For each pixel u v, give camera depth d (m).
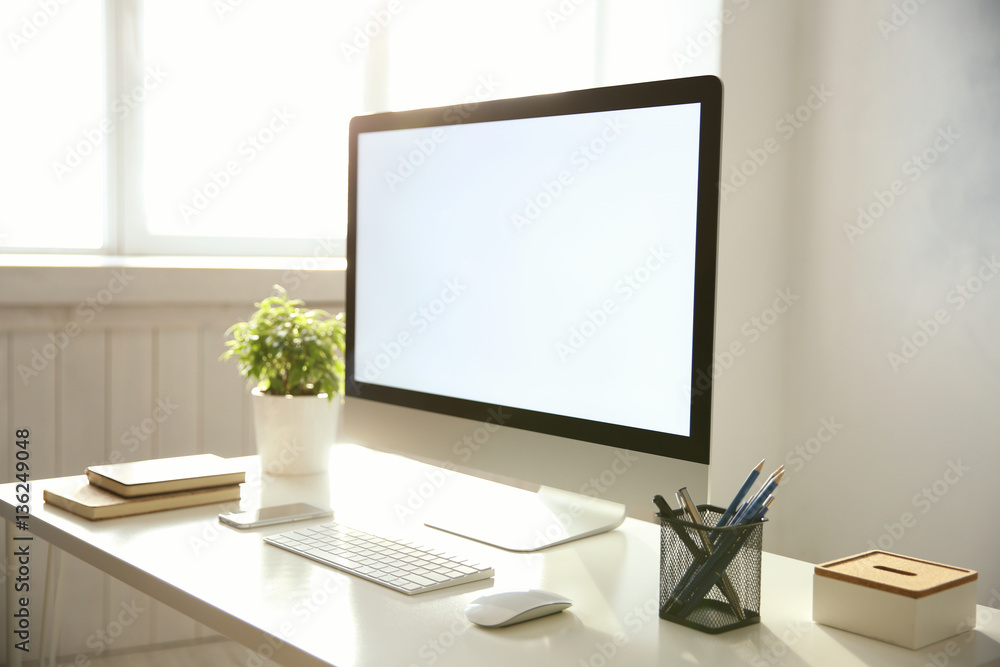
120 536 1.20
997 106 2.10
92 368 2.13
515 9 2.87
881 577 0.91
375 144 1.43
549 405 1.18
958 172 2.21
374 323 1.45
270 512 1.30
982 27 2.14
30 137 2.23
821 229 2.59
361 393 1.47
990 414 2.13
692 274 1.02
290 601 0.97
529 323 1.20
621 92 1.09
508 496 1.44
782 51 2.63
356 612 0.94
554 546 1.20
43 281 2.01
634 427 1.08
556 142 1.17
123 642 2.23
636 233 1.08
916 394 2.32
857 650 0.87
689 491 1.03
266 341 1.58
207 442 2.29
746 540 0.93
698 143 1.01
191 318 2.23
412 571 1.05
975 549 2.16
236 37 2.48
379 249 1.43
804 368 2.65
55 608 1.63
